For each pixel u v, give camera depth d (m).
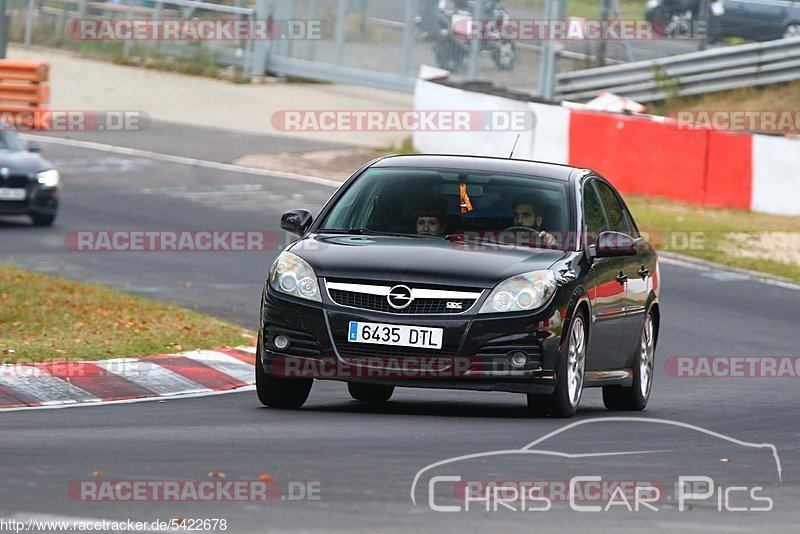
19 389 36.03
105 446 27.02
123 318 48.50
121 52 133.38
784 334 56.41
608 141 88.25
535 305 32.41
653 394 43.41
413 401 38.19
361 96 123.31
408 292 32.28
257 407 34.62
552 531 20.48
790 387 45.53
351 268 32.72
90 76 126.25
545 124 90.56
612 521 21.44
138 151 99.56
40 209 74.19
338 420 32.09
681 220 79.44
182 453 26.27
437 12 113.06
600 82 106.06
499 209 35.47
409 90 116.38
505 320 32.12
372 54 118.75
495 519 21.16
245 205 82.25
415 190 36.03
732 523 21.73
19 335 44.19
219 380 39.59
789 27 108.62
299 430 30.06
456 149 96.12
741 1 109.19
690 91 108.25
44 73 108.56
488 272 32.75
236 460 25.53
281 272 33.31
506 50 107.06
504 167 36.97
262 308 33.50
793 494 24.75
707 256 73.31
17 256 65.69
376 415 33.47
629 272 38.44
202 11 130.62
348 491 22.80
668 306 61.16
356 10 119.75
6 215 73.44
